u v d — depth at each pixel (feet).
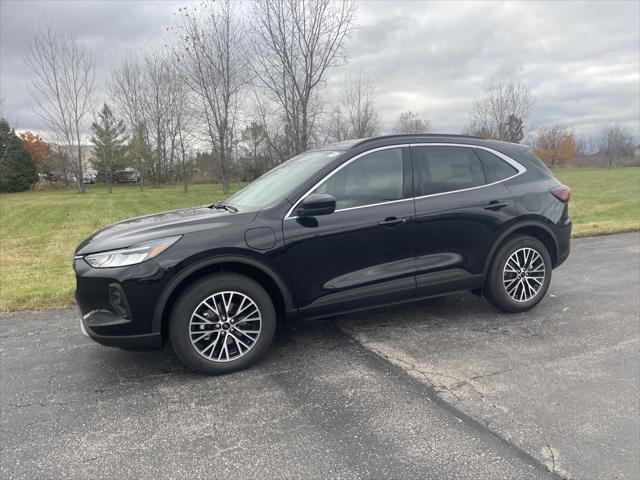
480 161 14.06
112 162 165.58
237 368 11.14
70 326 14.52
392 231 12.35
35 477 7.50
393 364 11.42
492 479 7.27
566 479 7.25
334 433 8.59
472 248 13.52
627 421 8.79
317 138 53.62
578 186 90.07
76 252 11.27
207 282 10.71
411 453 7.95
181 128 113.50
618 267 20.97
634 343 12.39
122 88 132.05
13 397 10.09
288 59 47.29
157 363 11.77
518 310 14.64
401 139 13.16
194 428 8.84
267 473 7.52
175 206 75.41
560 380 10.41
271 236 11.16
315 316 12.05
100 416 9.30
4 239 39.81
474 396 9.80
